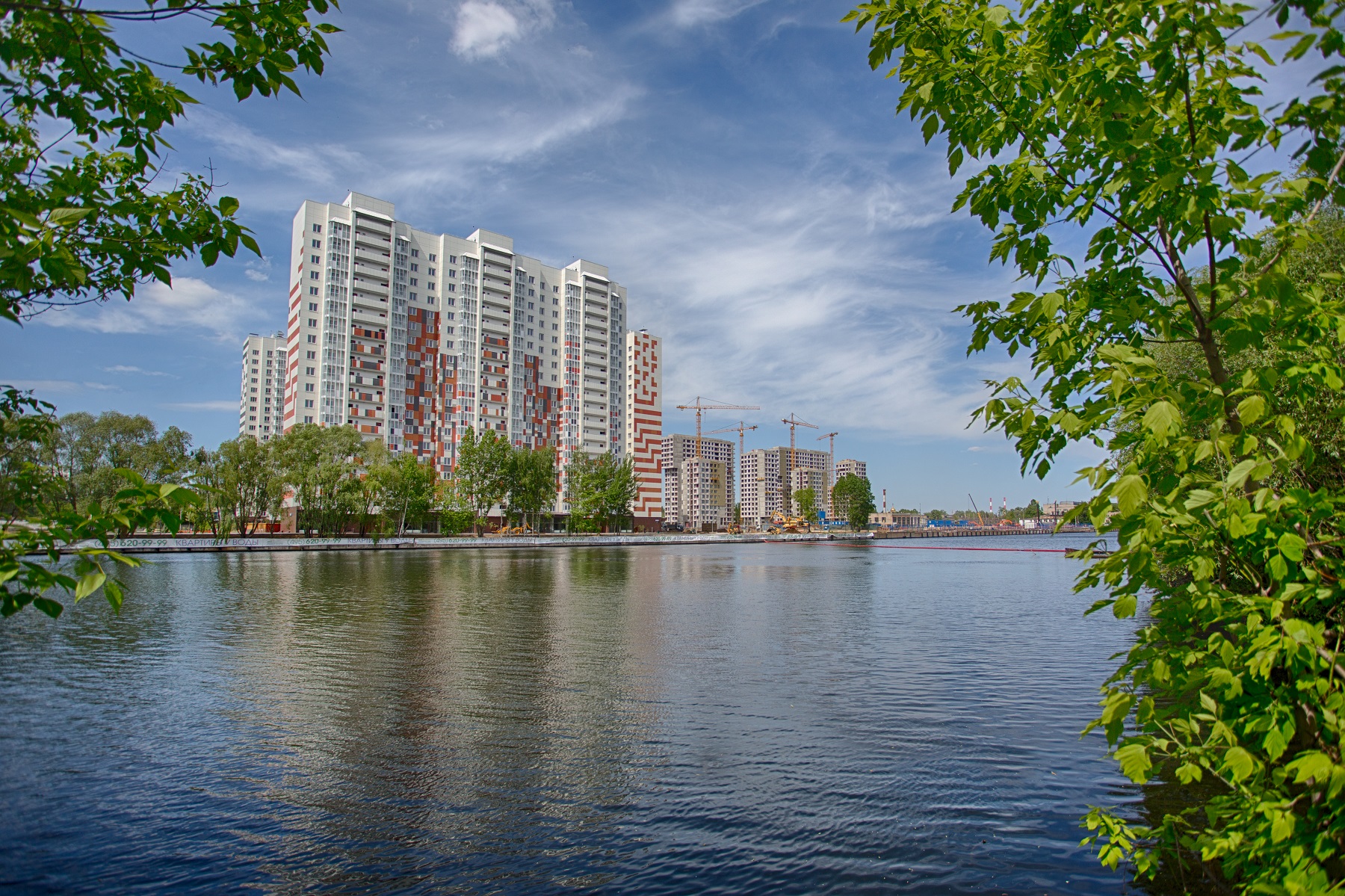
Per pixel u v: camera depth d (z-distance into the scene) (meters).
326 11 4.43
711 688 14.84
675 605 30.22
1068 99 3.99
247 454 79.94
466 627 23.14
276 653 18.45
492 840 7.89
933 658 18.12
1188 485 3.96
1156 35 3.70
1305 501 3.47
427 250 124.94
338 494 85.00
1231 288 3.85
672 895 6.76
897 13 4.85
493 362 130.88
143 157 4.72
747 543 145.38
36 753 10.58
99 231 4.89
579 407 144.88
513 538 106.69
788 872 7.18
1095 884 6.86
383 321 117.06
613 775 9.78
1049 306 4.27
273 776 9.71
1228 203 3.86
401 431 118.69
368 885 6.94
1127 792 9.17
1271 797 3.87
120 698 13.80
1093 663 17.55
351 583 39.09
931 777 9.71
